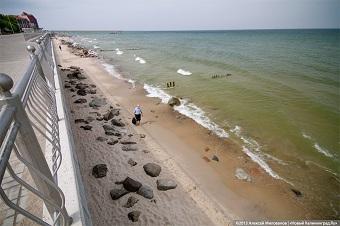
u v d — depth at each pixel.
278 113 18.08
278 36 132.75
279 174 11.29
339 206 9.55
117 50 63.28
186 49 63.91
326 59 43.78
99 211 8.23
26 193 3.43
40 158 2.54
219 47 69.38
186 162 11.88
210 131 15.48
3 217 3.04
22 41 24.31
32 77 4.05
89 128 13.79
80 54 48.75
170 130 15.52
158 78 30.06
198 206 9.03
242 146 13.69
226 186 10.36
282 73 32.12
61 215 2.57
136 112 15.50
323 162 12.14
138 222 7.99
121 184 9.55
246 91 23.59
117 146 12.36
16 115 2.00
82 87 22.69
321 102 20.31
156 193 9.37
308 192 10.23
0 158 1.41
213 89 24.55
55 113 5.22
